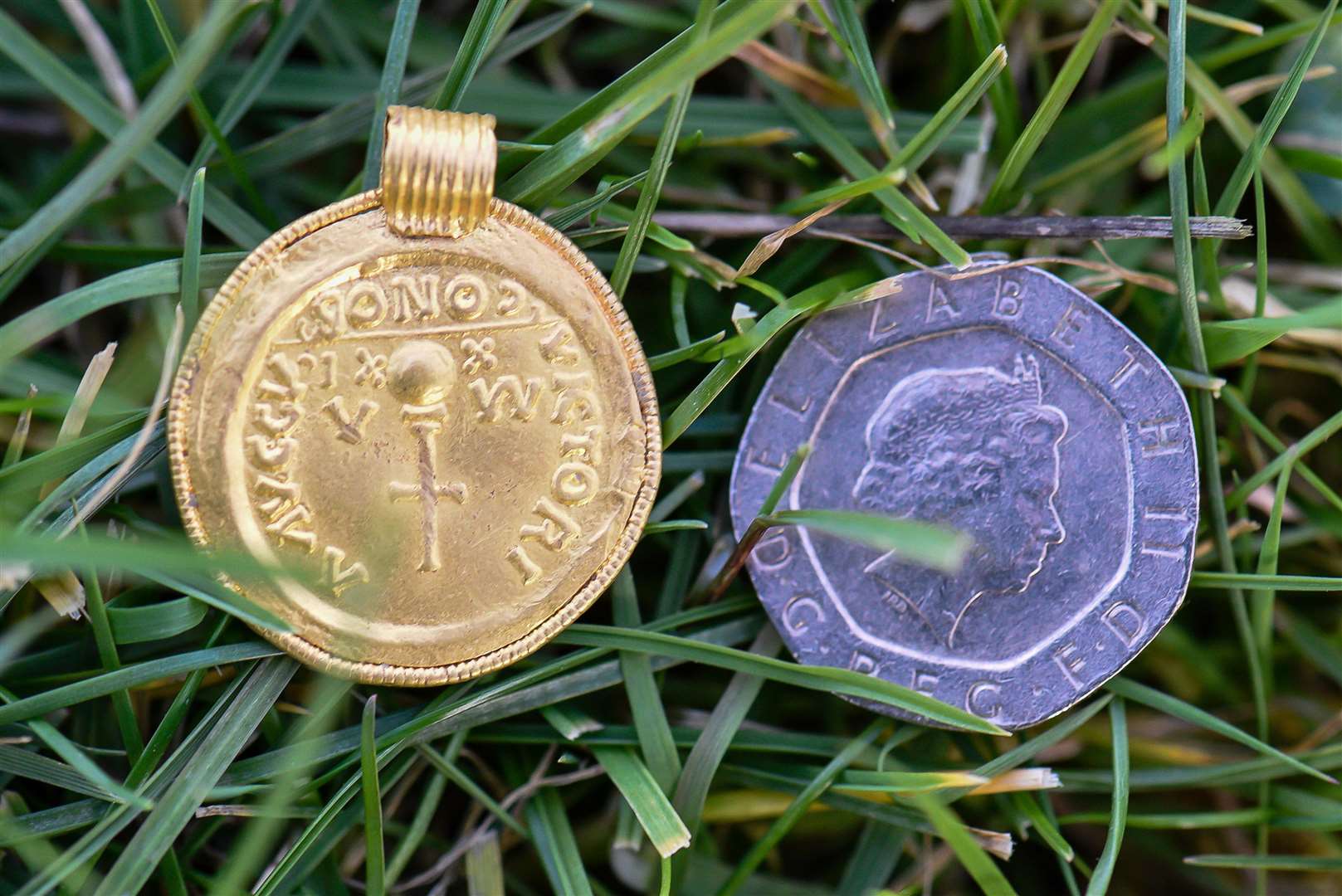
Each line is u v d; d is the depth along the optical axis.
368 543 0.13
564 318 0.13
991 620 0.13
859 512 0.13
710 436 0.13
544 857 0.13
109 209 0.13
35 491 0.13
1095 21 0.13
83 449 0.13
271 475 0.12
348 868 0.13
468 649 0.13
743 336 0.13
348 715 0.13
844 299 0.13
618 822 0.13
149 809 0.13
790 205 0.13
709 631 0.13
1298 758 0.13
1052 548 0.13
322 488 0.12
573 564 0.13
